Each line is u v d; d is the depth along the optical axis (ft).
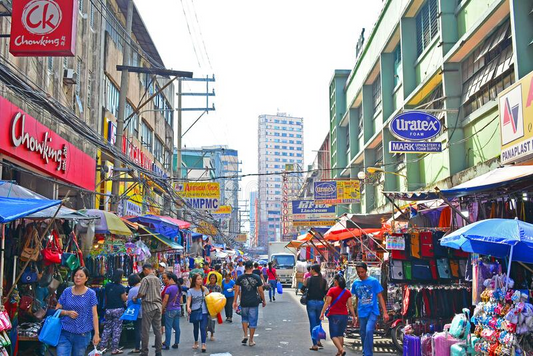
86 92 61.46
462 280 33.50
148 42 87.97
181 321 53.52
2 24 40.27
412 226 37.06
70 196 56.95
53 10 33.01
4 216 21.44
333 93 140.46
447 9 63.98
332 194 87.30
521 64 46.14
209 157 201.26
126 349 35.65
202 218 94.22
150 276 31.76
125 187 73.00
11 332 27.76
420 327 31.65
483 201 32.45
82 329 22.67
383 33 90.84
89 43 63.31
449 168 61.82
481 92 57.52
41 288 31.89
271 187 535.19
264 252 371.97
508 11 50.70
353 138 120.47
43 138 46.21
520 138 37.73
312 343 36.68
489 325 22.95
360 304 29.43
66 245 36.91
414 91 73.87
